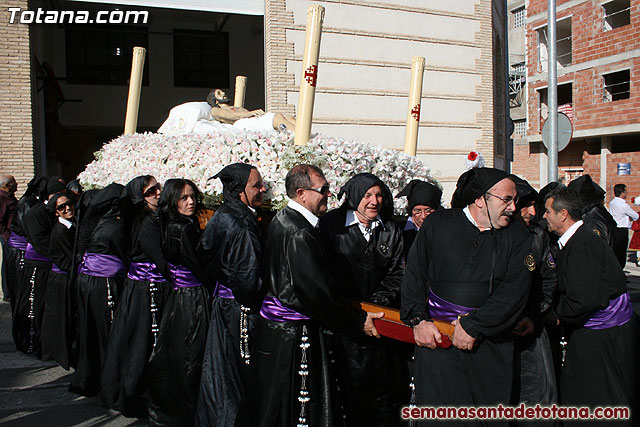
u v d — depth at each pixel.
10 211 7.87
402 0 12.26
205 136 4.96
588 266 3.28
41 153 12.95
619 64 20.88
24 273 6.29
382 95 12.16
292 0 11.30
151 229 4.35
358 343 3.48
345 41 11.79
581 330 3.44
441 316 2.96
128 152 5.93
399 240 3.62
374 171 4.64
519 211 3.41
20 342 6.29
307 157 4.37
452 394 2.87
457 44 12.83
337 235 3.51
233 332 3.75
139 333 4.46
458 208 3.04
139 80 7.39
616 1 21.22
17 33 9.65
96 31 17.97
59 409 4.73
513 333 3.20
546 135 10.27
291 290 3.06
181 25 18.50
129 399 4.39
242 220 3.55
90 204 4.93
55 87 15.20
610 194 21.70
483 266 2.85
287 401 3.07
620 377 3.33
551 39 10.13
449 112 12.82
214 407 3.67
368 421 3.54
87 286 4.82
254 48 19.12
